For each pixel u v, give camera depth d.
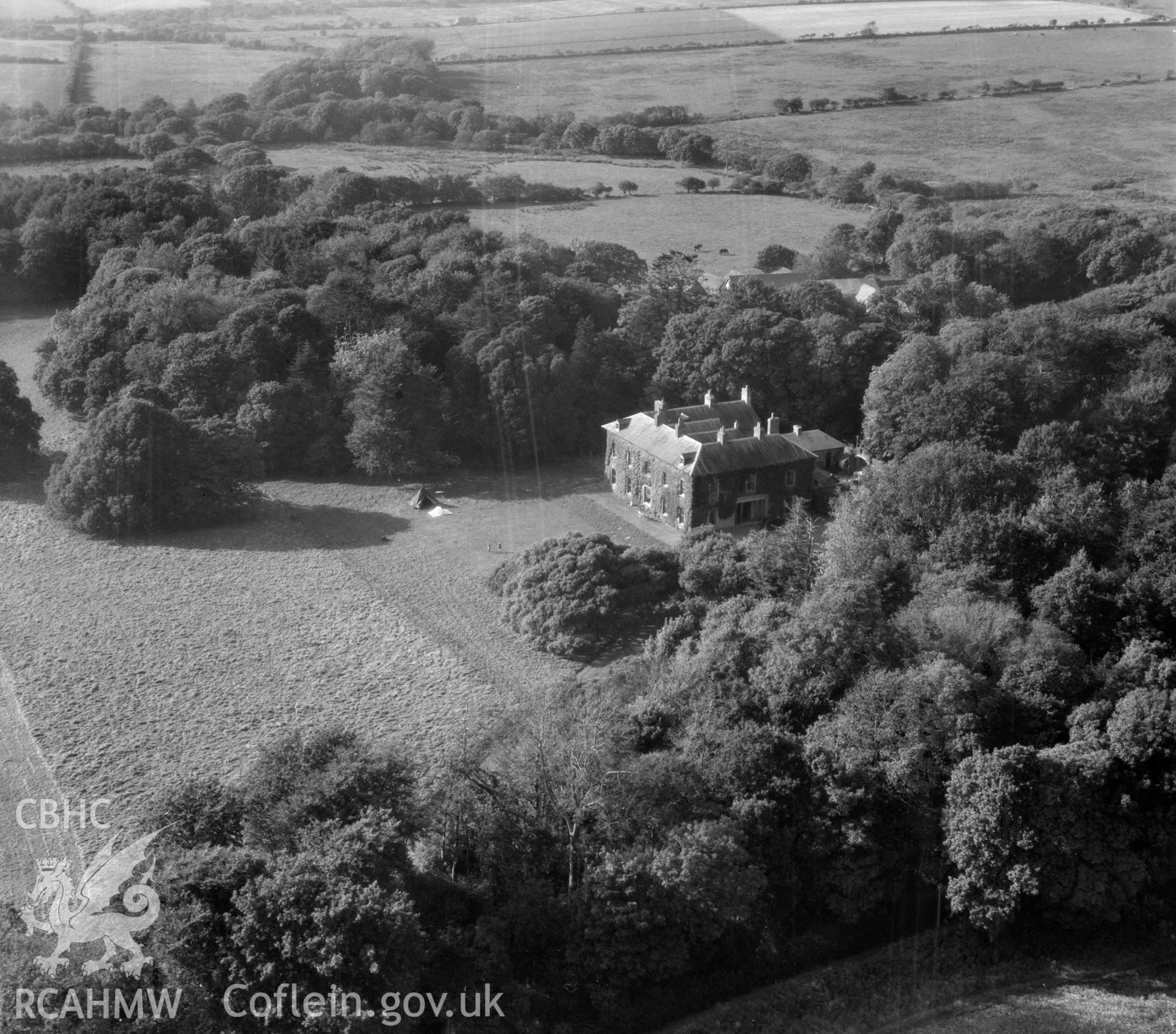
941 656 87.88
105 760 96.50
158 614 123.75
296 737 79.25
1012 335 156.38
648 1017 71.31
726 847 72.19
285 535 145.62
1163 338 159.50
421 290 186.88
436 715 103.06
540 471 166.25
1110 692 88.62
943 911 79.69
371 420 162.12
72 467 147.00
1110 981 76.06
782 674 87.88
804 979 75.62
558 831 75.81
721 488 140.62
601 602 114.25
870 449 156.38
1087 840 77.31
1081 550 104.38
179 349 168.25
